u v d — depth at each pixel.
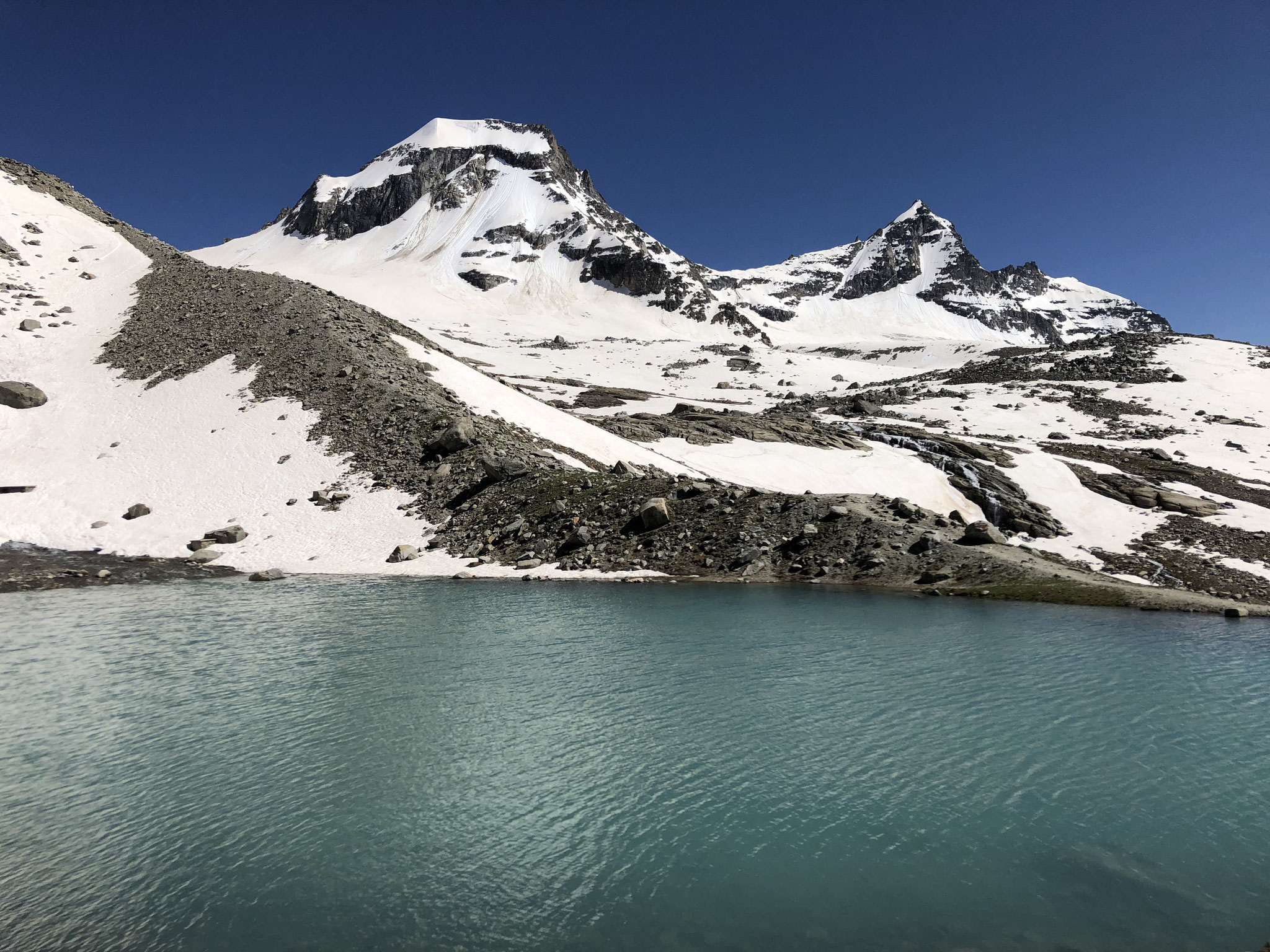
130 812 13.78
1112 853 12.12
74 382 64.19
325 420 59.91
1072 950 9.63
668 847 12.45
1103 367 160.38
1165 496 71.00
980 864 11.85
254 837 12.95
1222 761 15.66
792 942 9.84
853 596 35.47
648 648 25.05
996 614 31.34
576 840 12.79
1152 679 21.55
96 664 23.06
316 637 26.67
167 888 11.43
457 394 70.88
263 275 91.25
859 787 14.62
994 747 16.50
